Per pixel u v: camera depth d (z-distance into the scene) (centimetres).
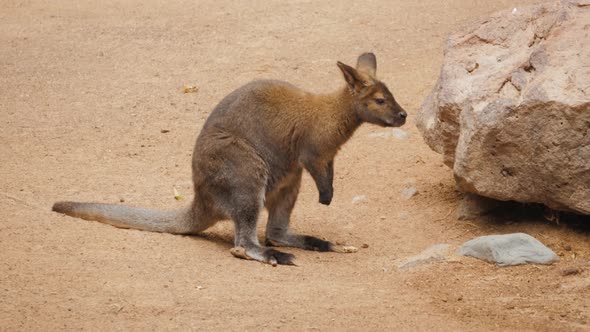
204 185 1230
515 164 1195
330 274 1156
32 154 1572
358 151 1627
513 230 1285
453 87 1288
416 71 1934
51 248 1159
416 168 1548
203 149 1228
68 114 1773
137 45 2155
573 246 1212
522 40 1305
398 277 1145
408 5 2352
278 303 1023
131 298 1020
